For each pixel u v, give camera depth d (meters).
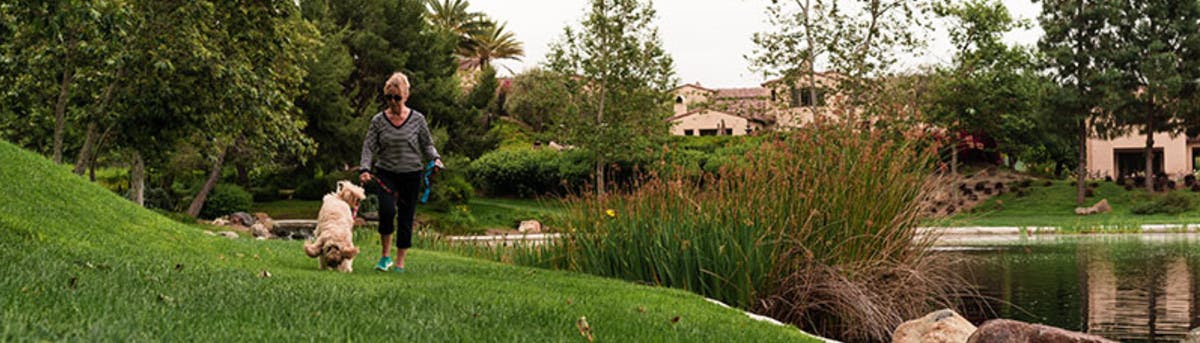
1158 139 67.88
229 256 8.33
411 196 7.92
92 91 20.52
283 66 23.95
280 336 3.62
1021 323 5.59
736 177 9.09
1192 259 17.11
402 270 8.00
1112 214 42.81
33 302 3.82
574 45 41.19
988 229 31.09
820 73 30.67
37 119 22.59
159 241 8.50
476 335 4.08
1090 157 68.81
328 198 7.82
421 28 43.75
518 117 75.06
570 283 7.50
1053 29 50.50
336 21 42.09
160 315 3.85
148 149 21.66
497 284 6.79
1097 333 8.74
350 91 42.44
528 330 4.39
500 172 48.91
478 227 33.47
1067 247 21.36
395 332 4.00
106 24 14.50
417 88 41.69
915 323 6.44
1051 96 49.44
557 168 47.44
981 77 47.41
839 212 8.25
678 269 8.32
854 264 8.02
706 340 4.70
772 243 8.05
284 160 39.03
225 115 21.64
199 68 20.00
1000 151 55.94
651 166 9.95
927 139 9.61
